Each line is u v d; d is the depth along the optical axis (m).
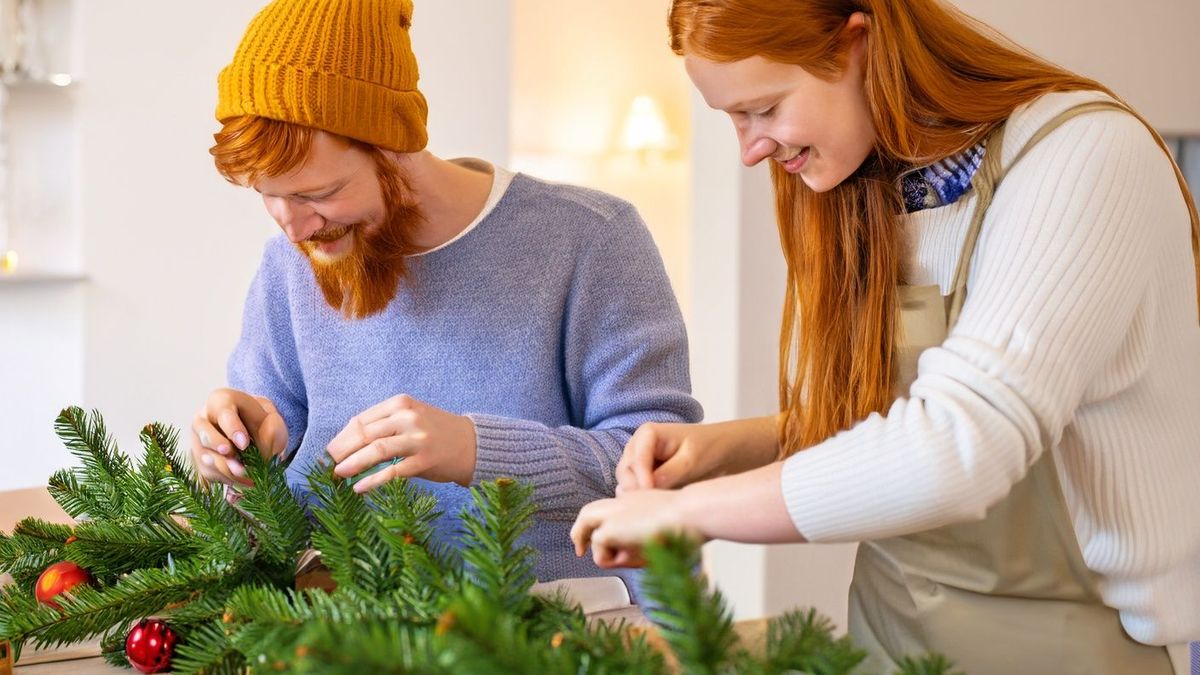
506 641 0.62
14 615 0.96
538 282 1.38
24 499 1.53
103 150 3.03
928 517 0.82
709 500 0.87
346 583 0.92
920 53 0.99
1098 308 0.87
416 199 1.31
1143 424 0.99
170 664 0.96
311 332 1.44
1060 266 0.87
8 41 2.97
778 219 1.20
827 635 0.73
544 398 1.39
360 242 1.25
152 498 1.11
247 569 1.04
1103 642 1.02
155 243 3.10
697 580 0.67
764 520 0.85
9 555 1.09
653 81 5.60
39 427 3.12
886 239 1.10
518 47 5.39
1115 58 2.77
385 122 1.18
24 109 3.03
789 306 1.23
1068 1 2.69
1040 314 0.86
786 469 0.86
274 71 1.13
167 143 3.08
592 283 1.39
